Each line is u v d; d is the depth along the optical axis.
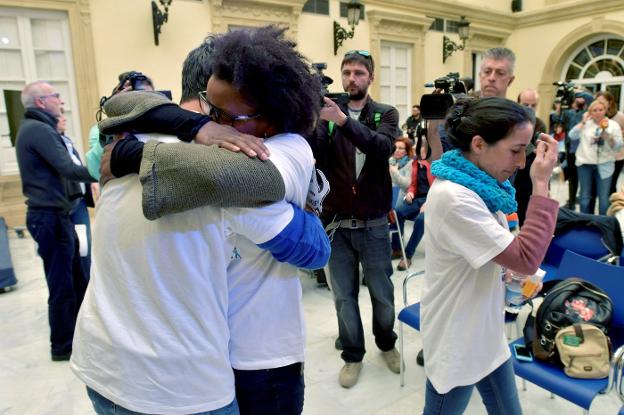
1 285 3.29
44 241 2.26
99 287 0.79
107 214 0.78
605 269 1.81
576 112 5.72
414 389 2.07
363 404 1.97
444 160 1.23
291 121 0.80
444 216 1.16
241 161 0.69
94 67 4.90
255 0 5.80
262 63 0.72
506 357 1.27
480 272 1.18
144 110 0.77
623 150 4.57
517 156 1.14
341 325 2.14
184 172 0.66
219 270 0.77
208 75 0.84
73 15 4.74
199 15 5.50
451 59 8.43
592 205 4.86
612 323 1.76
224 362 0.79
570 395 1.44
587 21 8.45
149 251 0.74
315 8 6.49
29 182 2.22
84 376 0.80
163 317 0.74
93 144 1.62
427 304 1.29
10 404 2.03
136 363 0.75
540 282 1.64
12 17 4.59
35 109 2.22
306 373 2.22
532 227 1.11
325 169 2.04
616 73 8.38
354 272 2.14
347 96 2.04
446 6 8.09
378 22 7.12
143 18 5.13
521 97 3.33
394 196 4.20
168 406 0.75
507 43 9.55
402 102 7.85
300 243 0.80
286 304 0.87
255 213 0.75
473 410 1.90
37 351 2.48
